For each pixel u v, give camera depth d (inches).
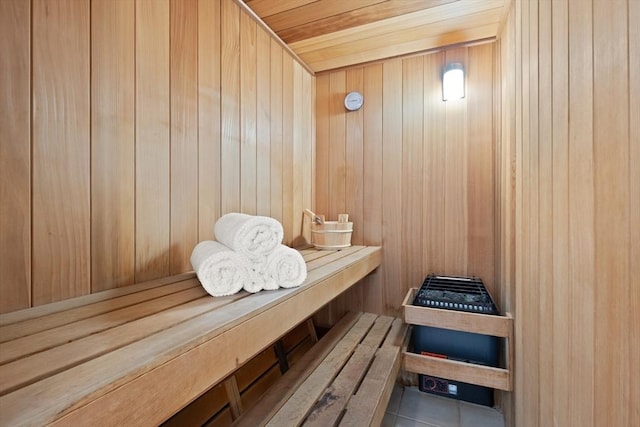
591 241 21.5
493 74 60.5
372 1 50.3
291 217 65.9
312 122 75.1
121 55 32.5
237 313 25.4
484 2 49.9
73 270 28.8
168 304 27.6
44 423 13.0
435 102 65.4
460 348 54.4
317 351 53.1
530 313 36.7
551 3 29.0
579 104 23.3
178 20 39.1
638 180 16.6
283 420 35.7
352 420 36.1
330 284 41.0
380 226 70.6
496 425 52.3
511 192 46.9
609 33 19.5
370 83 71.4
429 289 58.7
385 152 70.1
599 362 20.3
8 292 24.7
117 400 15.8
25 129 25.5
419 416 54.8
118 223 32.5
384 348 54.1
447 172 64.6
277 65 60.4
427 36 60.2
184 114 39.9
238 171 49.5
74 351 18.6
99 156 30.7
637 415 16.4
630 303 17.2
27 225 25.7
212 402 43.5
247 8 51.4
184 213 39.9
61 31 27.6
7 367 16.7
